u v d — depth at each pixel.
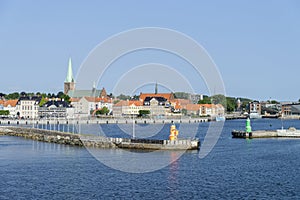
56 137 148.50
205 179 80.69
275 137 170.00
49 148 128.38
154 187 74.25
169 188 73.50
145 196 68.44
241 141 152.75
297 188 73.62
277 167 93.62
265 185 75.88
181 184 76.44
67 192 70.62
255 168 92.25
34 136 164.25
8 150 123.50
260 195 69.19
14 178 80.88
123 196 68.31
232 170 89.75
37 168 91.25
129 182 77.94
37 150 123.19
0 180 79.19
